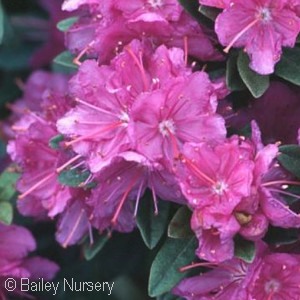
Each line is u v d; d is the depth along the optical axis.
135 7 0.49
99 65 0.50
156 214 0.50
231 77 0.48
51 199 0.54
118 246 0.59
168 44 0.49
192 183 0.47
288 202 0.48
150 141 0.47
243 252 0.47
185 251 0.49
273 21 0.48
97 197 0.49
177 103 0.47
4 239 0.56
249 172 0.46
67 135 0.49
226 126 0.50
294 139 0.51
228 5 0.47
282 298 0.49
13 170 0.57
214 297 0.50
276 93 0.50
